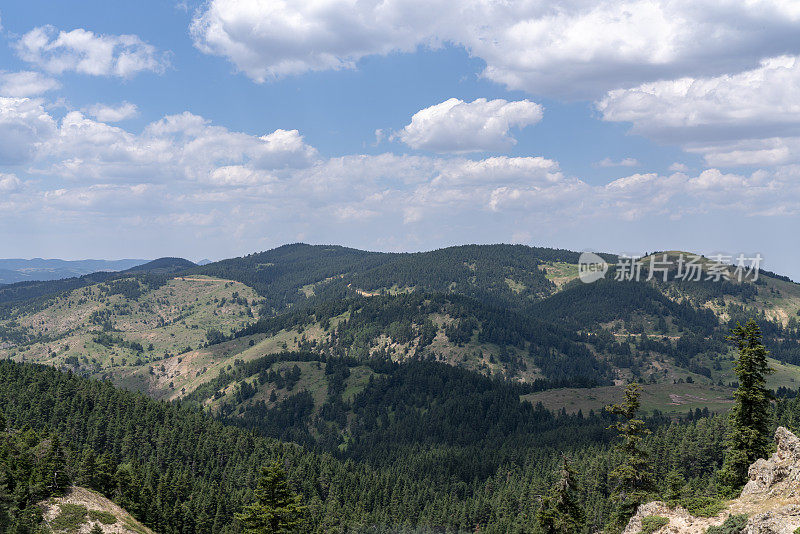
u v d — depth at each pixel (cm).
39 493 13438
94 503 14150
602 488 16912
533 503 17375
